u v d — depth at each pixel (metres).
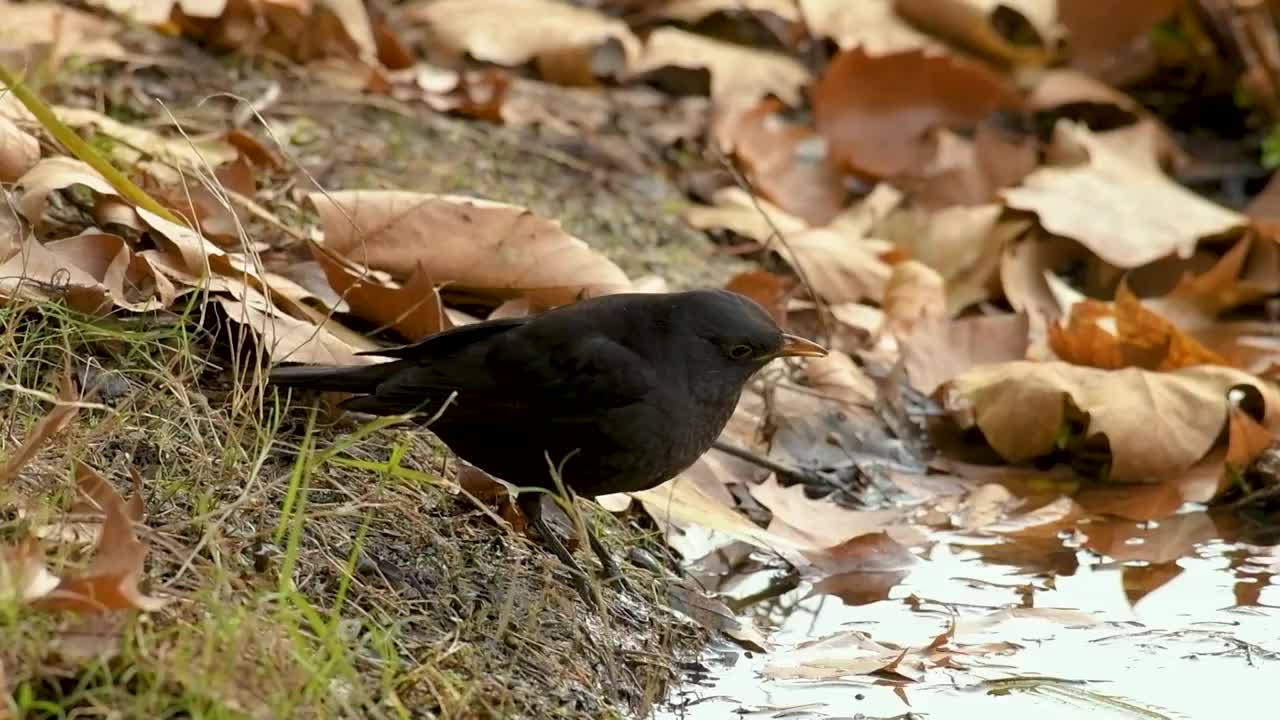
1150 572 10.40
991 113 15.28
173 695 6.65
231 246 10.52
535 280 10.68
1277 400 11.57
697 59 15.22
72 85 12.48
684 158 14.42
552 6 15.31
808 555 10.33
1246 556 10.62
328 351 9.61
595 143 14.16
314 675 6.73
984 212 14.02
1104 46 16.42
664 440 8.86
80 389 8.80
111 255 9.35
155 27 13.62
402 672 7.54
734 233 13.64
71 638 6.64
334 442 9.20
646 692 8.55
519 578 8.84
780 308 12.21
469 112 13.96
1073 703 8.73
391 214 10.70
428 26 15.00
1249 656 9.29
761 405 11.56
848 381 11.95
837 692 8.82
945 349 12.31
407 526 8.77
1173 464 11.38
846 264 13.02
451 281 10.56
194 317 9.55
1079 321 12.07
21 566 6.71
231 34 13.61
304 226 11.37
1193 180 15.69
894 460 11.67
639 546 9.84
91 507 7.60
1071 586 10.23
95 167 9.62
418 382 8.80
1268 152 15.31
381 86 13.75
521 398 8.73
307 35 13.82
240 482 8.41
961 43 16.11
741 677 8.99
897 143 14.89
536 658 8.28
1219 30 16.27
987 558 10.58
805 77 15.53
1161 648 9.38
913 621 9.72
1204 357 11.84
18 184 9.58
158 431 8.51
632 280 12.29
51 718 6.46
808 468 11.37
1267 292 13.49
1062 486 11.53
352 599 7.99
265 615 7.34
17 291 8.82
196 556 7.62
